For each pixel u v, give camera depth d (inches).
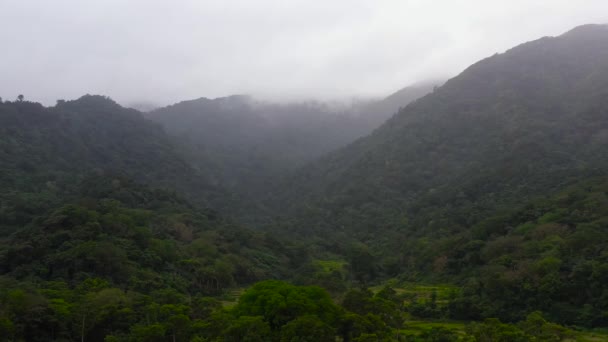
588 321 2194.9
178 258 3216.0
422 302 2790.4
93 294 2094.0
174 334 1793.8
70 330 1889.8
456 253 3432.6
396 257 4252.0
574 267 2404.0
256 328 1675.7
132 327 1856.5
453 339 1968.5
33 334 1793.8
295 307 1802.4
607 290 2223.2
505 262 2802.7
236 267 3560.5
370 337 1637.6
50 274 2541.8
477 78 7746.1
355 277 3961.6
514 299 2448.3
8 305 1801.2
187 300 2393.0
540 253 2709.2
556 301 2346.2
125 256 2783.0
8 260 2596.0
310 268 3951.8
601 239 2551.7
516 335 1785.2
